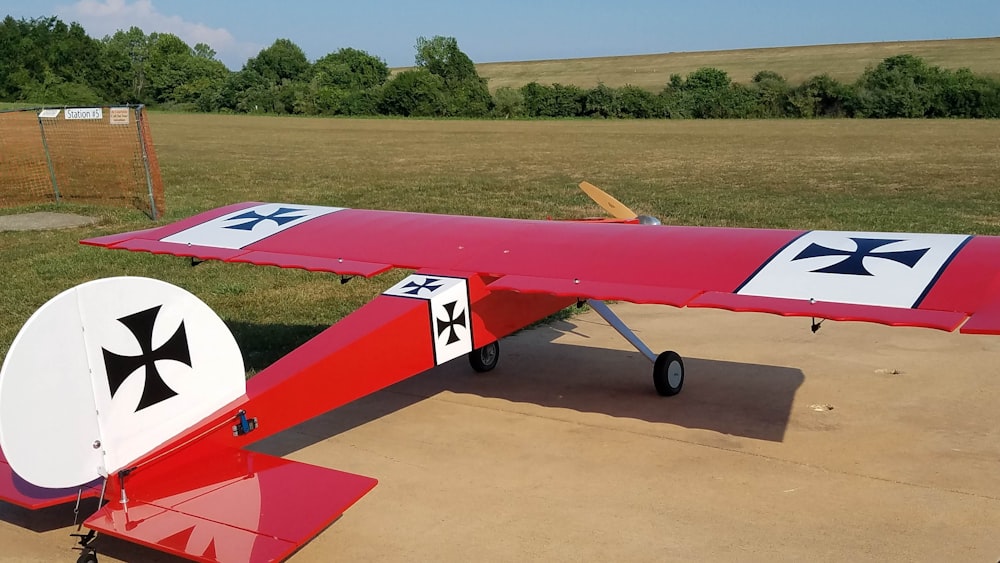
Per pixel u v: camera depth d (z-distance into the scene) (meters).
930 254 4.62
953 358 7.55
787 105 69.56
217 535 3.41
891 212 16.41
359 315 5.30
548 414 6.37
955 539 4.39
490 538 4.49
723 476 5.20
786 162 29.75
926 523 4.57
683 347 8.15
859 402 6.49
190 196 20.05
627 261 5.39
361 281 10.88
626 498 4.93
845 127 53.88
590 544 4.41
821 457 5.47
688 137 45.75
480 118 71.62
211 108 81.75
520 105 72.88
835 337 8.36
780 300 4.36
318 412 4.80
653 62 125.62
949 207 17.27
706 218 15.89
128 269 11.35
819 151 34.91
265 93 77.88
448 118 70.81
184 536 3.40
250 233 6.95
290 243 6.64
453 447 5.75
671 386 6.72
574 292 5.03
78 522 4.74
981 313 3.88
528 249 5.97
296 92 76.81
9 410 3.33
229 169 27.23
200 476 3.94
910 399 6.53
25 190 20.44
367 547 4.43
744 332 8.65
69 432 3.55
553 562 4.23
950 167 27.00
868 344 8.08
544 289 5.17
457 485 5.15
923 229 14.15
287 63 96.06
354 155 33.72
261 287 10.46
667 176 25.03
